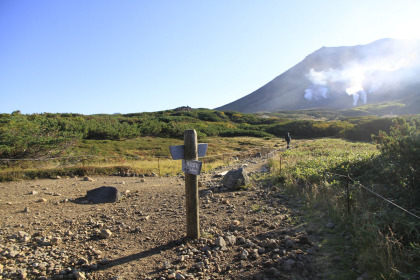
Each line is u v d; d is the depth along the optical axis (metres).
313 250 4.28
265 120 64.81
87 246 5.07
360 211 5.30
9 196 8.64
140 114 60.28
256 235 5.18
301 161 11.30
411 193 5.25
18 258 4.49
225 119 63.09
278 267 3.88
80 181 11.66
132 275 3.99
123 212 7.21
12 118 22.91
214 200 7.92
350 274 3.64
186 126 38.12
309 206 6.51
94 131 27.92
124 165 15.09
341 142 22.72
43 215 6.84
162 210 7.29
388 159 6.96
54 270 4.15
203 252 4.56
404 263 3.54
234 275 3.82
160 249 4.84
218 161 20.05
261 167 14.50
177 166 16.42
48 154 15.53
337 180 7.69
